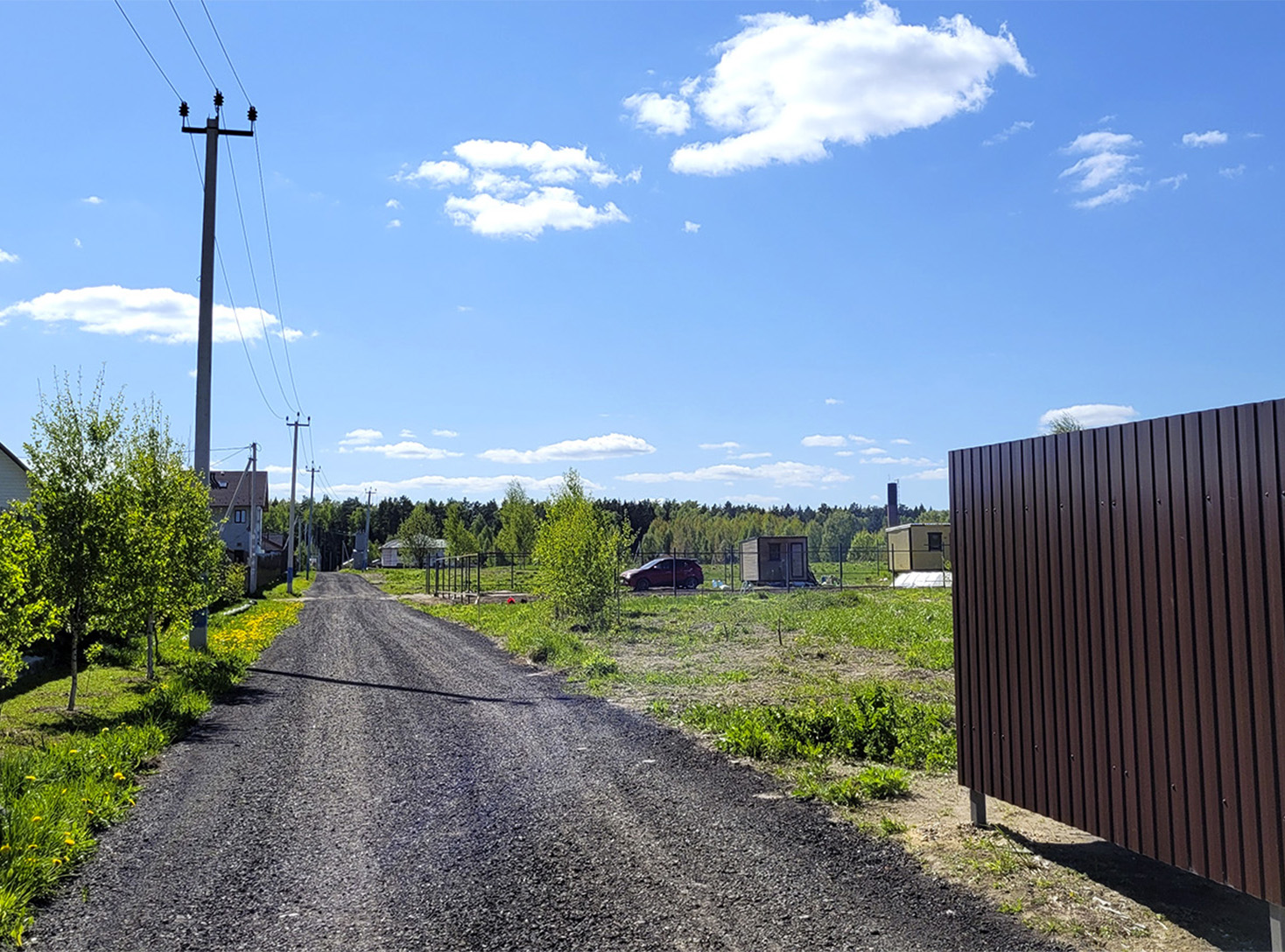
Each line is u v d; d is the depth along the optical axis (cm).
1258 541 381
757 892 484
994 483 579
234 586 3297
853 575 5172
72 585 1077
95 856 566
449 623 2614
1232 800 396
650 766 784
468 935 436
